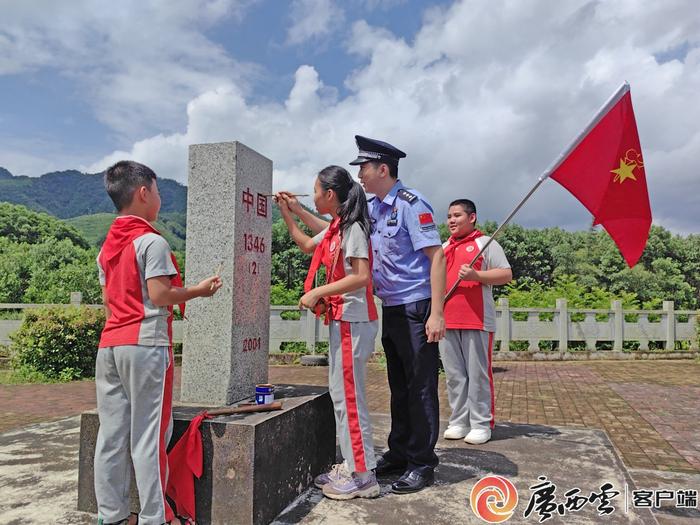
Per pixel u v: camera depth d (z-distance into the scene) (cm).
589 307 1332
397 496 266
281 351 1090
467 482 289
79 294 969
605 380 862
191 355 277
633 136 332
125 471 218
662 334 1227
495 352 1144
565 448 361
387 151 281
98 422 244
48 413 589
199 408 261
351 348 255
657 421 561
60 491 270
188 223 282
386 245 280
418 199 275
